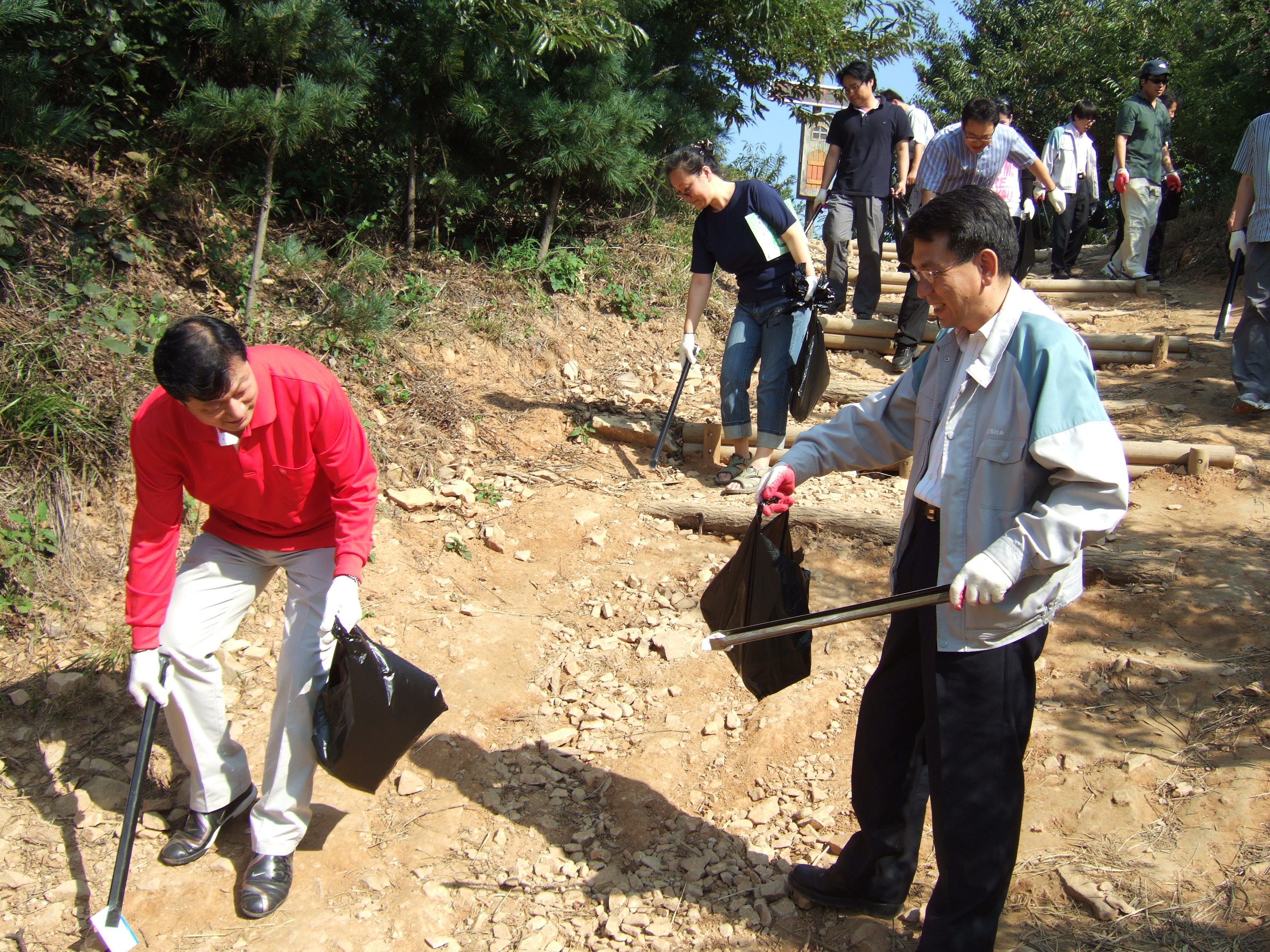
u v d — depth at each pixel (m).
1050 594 2.18
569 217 7.59
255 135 5.81
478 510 4.82
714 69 8.85
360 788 2.72
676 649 3.91
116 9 5.57
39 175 5.33
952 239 2.11
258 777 3.17
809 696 3.60
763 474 5.07
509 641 3.97
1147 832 2.78
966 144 6.14
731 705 3.65
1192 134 9.52
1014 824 2.22
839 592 4.21
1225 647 3.52
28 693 3.34
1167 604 3.79
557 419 5.71
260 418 2.46
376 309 5.55
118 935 2.51
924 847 2.94
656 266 7.56
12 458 3.90
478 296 6.57
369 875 2.90
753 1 8.18
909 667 2.49
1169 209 8.67
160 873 2.82
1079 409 2.05
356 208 6.87
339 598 2.58
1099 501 2.03
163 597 2.62
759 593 2.72
